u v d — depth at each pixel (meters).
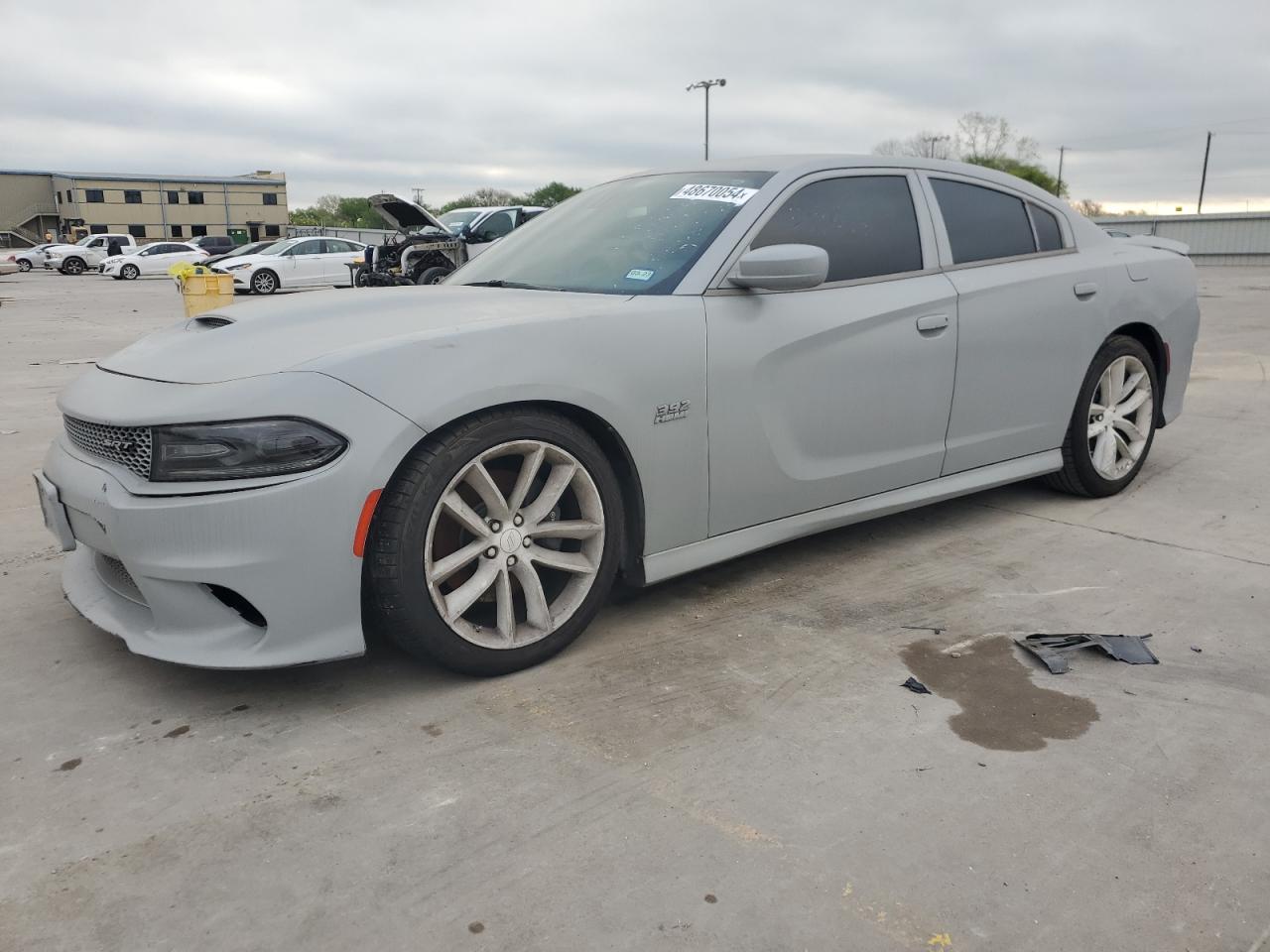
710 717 2.36
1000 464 3.80
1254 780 2.08
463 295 2.86
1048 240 3.92
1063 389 3.89
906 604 3.08
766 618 2.97
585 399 2.53
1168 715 2.37
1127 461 4.30
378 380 2.25
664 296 2.81
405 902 1.71
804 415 3.06
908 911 1.68
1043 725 2.32
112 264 31.47
